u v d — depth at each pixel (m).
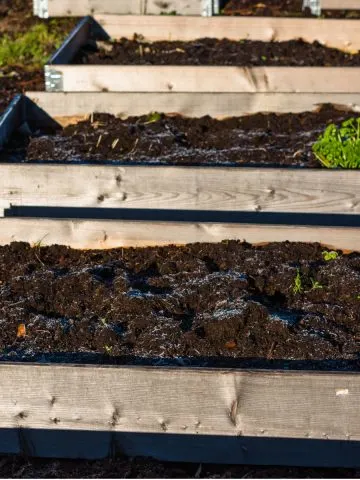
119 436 5.39
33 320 5.89
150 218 6.67
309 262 6.22
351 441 5.30
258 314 5.86
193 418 5.33
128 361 5.68
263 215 6.64
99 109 7.73
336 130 7.37
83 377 5.32
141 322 5.84
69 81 7.99
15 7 9.95
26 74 8.55
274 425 5.31
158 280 6.12
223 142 7.45
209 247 6.32
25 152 7.39
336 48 9.09
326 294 6.04
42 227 6.36
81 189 6.63
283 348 5.72
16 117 7.65
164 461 5.41
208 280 6.08
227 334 5.79
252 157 7.23
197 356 5.70
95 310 5.98
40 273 6.18
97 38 9.24
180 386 5.30
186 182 6.59
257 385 5.25
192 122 7.69
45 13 9.66
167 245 6.36
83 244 6.38
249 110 7.74
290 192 6.59
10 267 6.29
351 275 6.11
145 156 7.29
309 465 5.36
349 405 5.23
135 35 9.20
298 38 9.11
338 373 5.20
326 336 5.79
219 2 9.84
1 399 5.37
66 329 5.84
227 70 7.95
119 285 6.07
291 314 5.93
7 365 5.33
